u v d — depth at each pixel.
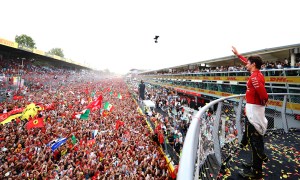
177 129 16.47
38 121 13.11
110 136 14.63
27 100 22.20
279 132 5.22
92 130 15.23
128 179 9.21
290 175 2.78
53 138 13.25
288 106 11.12
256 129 2.46
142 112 25.47
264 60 21.30
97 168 10.16
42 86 32.62
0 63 37.03
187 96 36.19
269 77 16.20
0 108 17.50
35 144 11.86
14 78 24.34
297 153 3.60
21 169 9.61
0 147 10.88
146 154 12.30
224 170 2.86
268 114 5.79
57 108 20.91
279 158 3.40
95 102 19.70
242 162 3.12
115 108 24.75
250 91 2.52
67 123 16.55
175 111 26.47
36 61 57.91
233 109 4.10
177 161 11.41
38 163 9.98
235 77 21.17
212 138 3.12
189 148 1.05
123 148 12.84
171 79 45.34
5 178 8.56
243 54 20.52
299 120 6.28
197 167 1.49
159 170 10.45
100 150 12.27
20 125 14.64
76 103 24.86
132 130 16.52
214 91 26.05
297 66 13.48
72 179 8.82
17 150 11.11
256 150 2.50
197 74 30.80
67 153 11.98
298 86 13.46
